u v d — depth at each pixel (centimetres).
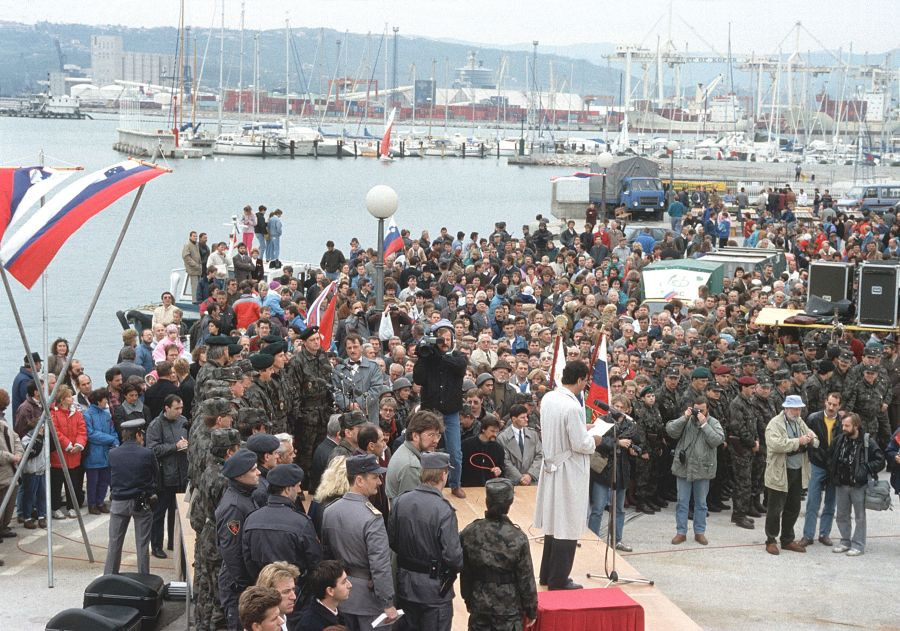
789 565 1498
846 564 1507
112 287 4591
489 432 1450
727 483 1803
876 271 2162
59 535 1580
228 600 1016
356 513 956
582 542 1377
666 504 1766
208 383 1320
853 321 2247
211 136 15925
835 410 1546
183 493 1466
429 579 971
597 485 1493
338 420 1189
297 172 12838
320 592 891
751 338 2211
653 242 4294
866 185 6931
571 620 1027
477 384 1552
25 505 1592
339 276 3066
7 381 3083
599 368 1267
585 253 3759
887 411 1969
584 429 1138
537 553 1259
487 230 7225
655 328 2392
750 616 1312
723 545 1571
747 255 3534
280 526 956
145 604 1231
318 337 1372
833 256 3816
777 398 1783
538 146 18975
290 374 1353
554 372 1321
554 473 1148
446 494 1406
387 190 2003
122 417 1659
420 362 1378
